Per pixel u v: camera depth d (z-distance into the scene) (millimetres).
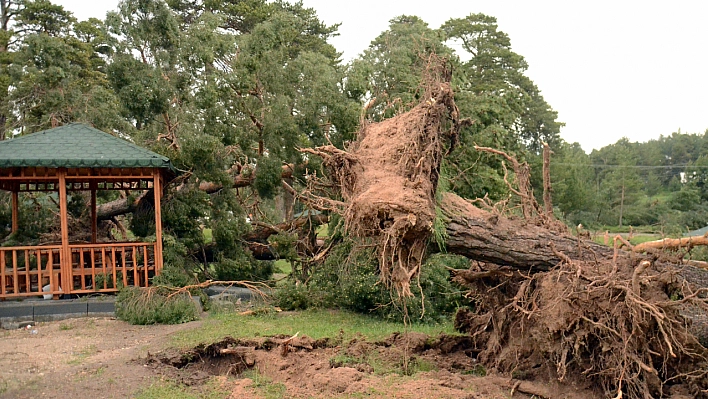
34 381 7711
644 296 7211
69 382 7691
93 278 12945
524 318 8023
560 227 8812
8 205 16297
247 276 16250
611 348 7156
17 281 12734
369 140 8469
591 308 7211
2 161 12055
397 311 12570
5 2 35312
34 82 19547
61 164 12289
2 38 31438
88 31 33688
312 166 16156
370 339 9961
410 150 7809
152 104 15727
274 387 7621
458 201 8500
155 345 9633
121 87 15930
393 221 7250
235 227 15883
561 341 7340
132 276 14469
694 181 53469
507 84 38000
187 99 16047
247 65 16234
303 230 16328
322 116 16531
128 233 24312
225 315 12469
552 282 7707
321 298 13781
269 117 16031
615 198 48531
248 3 33406
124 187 16141
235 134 16000
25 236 15633
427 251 7977
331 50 36906
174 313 11734
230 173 17281
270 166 15781
